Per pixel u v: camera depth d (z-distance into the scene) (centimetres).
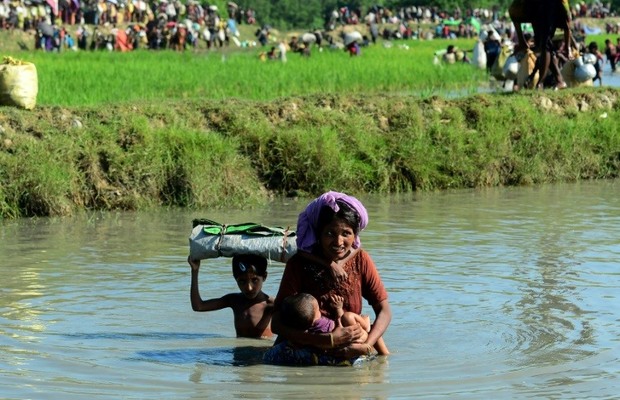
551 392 1161
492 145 3130
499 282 1727
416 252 1978
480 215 2464
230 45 10425
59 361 1278
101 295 1653
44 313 1533
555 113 3506
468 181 3034
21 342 1365
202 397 1138
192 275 1445
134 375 1223
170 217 2489
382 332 1296
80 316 1520
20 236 2211
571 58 3972
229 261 1931
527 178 3091
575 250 2005
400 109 3206
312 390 1166
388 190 2923
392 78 5225
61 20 9019
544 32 3788
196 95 4072
